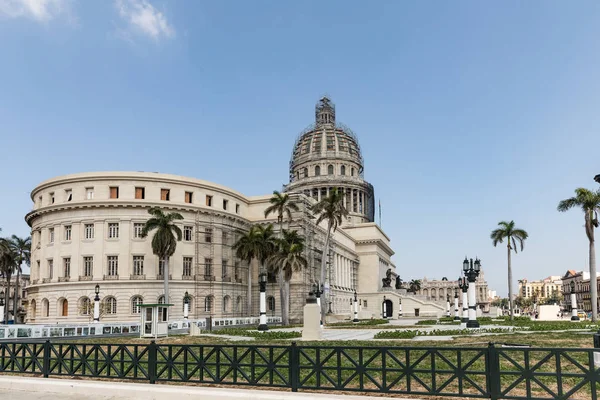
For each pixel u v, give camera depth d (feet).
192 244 224.12
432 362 37.24
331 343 90.43
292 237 218.59
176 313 212.43
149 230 196.54
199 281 222.48
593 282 187.11
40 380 46.85
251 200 270.87
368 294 384.47
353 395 38.75
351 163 436.35
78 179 212.23
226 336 123.44
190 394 41.01
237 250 222.28
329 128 451.12
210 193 237.04
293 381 40.40
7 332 120.57
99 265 204.95
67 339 123.95
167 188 222.48
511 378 48.49
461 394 36.06
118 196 213.66
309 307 105.19
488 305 578.66
